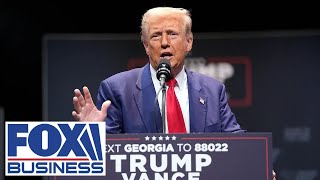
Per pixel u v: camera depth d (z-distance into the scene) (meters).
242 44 7.59
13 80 8.45
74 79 7.64
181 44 3.79
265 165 2.98
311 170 7.44
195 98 3.86
